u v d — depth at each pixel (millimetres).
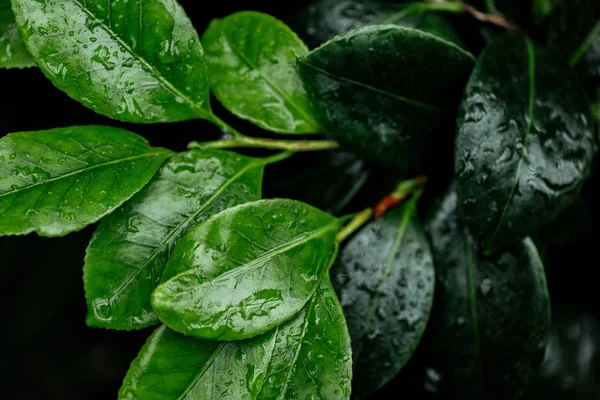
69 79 384
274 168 457
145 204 386
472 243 431
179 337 375
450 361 433
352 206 457
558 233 467
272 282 378
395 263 420
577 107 408
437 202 438
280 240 385
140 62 390
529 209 392
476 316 429
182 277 367
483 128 392
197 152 396
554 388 513
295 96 409
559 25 469
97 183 381
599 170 471
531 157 393
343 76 398
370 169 461
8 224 369
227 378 375
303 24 438
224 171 397
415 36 396
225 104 406
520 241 407
